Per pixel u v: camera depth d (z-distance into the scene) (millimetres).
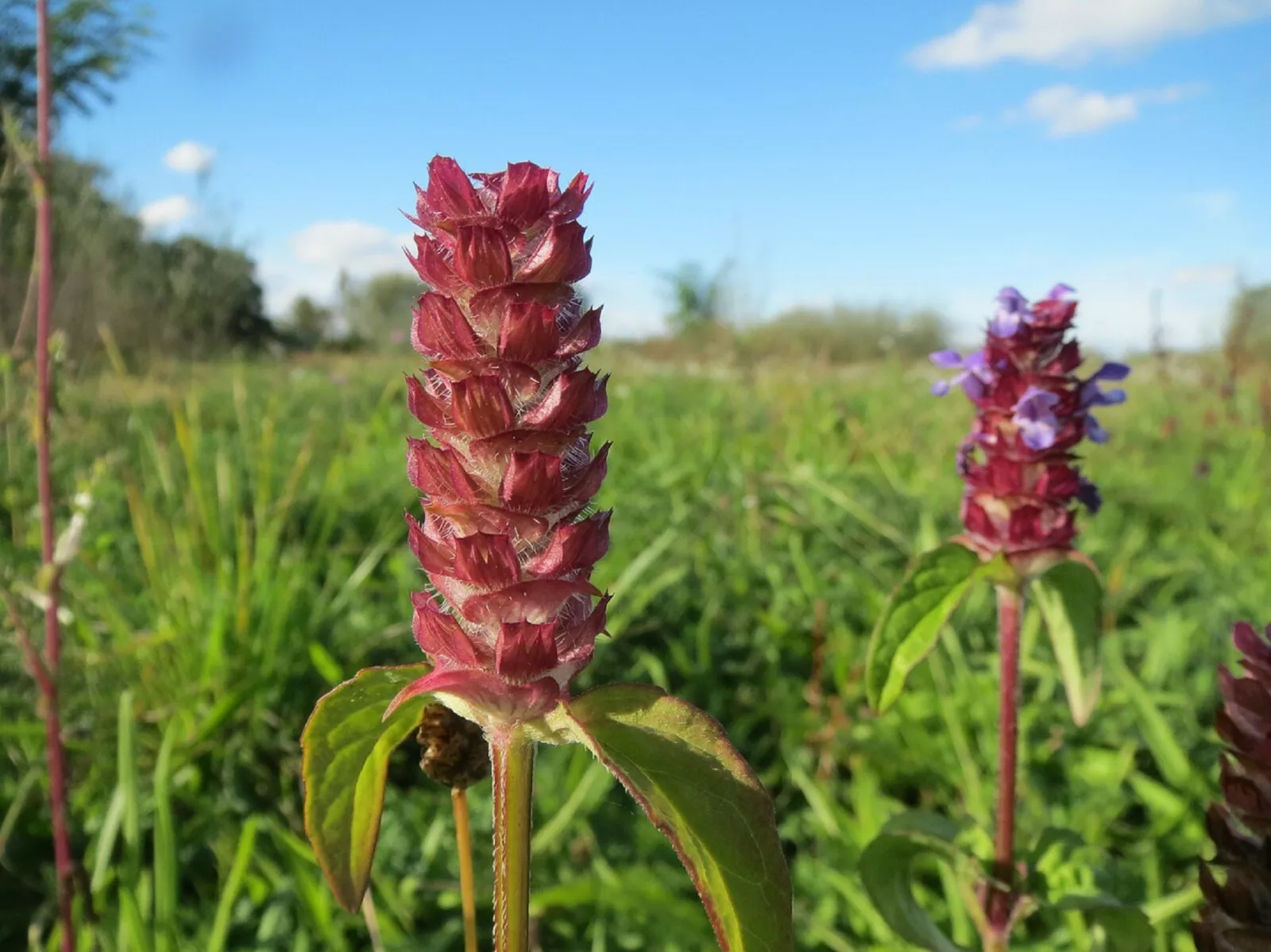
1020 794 186
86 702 198
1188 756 195
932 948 126
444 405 70
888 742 204
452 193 70
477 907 161
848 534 318
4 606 199
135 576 259
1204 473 413
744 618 256
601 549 72
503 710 70
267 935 153
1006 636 130
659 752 71
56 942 148
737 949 69
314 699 212
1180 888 164
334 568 267
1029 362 130
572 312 72
